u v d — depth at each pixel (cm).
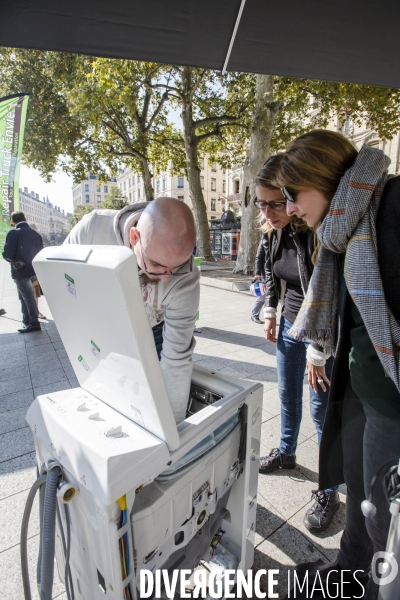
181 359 97
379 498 85
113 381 81
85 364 92
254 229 934
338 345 98
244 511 109
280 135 1169
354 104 927
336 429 110
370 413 87
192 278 103
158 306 104
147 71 1009
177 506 79
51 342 393
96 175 1672
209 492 91
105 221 124
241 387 102
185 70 1046
